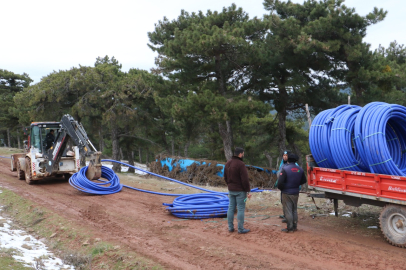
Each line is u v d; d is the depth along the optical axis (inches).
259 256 216.2
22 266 199.0
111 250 233.5
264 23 697.0
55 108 1113.4
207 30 674.8
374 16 629.0
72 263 222.1
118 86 1080.8
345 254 214.7
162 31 913.5
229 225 268.4
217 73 760.3
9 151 1279.5
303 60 695.7
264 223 292.8
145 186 536.4
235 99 713.6
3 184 512.7
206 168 713.6
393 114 256.7
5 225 303.9
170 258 216.7
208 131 1163.3
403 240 222.8
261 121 997.2
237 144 1084.5
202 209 314.8
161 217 323.0
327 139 277.1
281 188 265.0
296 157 265.0
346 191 258.5
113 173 507.5
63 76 1093.1
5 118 1722.4
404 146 288.0
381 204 241.8
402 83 651.5
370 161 246.2
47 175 511.5
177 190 503.2
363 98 674.2
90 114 1179.9
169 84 806.5
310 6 741.3
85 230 278.4
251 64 727.1
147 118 1120.2
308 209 339.9
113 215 330.3
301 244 235.3
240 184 262.1
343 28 652.7
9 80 2026.3
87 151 454.6
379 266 194.9
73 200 400.5
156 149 1229.7
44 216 328.5
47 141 518.6
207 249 230.5
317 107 789.9
